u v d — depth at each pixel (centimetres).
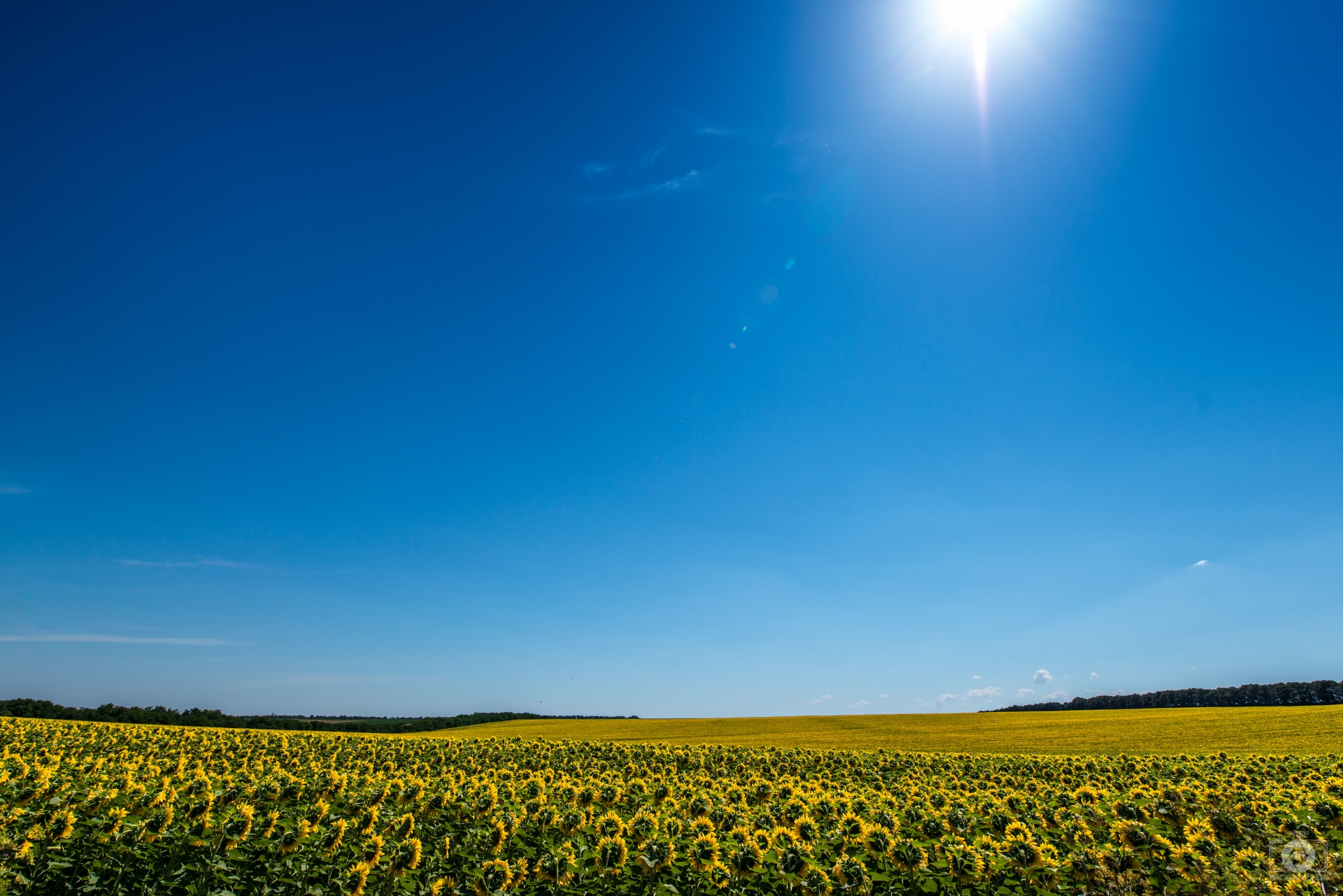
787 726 7250
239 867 1266
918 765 3562
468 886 1260
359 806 1628
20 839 1204
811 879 1311
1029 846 1462
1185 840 1603
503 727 8938
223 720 7875
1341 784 2312
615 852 1379
